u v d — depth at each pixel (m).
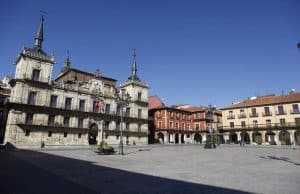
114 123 57.75
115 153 29.06
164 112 74.75
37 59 46.31
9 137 40.97
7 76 67.62
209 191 9.14
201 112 81.94
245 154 28.20
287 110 62.31
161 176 12.58
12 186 9.64
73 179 11.60
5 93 57.88
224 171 14.43
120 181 11.16
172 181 11.17
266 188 9.64
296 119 60.47
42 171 14.00
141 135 63.53
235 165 17.50
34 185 9.98
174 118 76.56
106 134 55.62
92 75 61.53
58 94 48.50
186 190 9.30
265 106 66.19
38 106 44.66
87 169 15.16
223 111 74.25
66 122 48.81
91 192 8.96
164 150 36.12
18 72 46.66
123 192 8.99
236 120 70.88
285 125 61.06
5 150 35.25
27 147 42.41
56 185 10.09
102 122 55.03
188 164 18.14
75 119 50.06
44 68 47.06
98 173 13.56
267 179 11.68
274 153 29.66
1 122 53.66
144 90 67.75
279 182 10.88
